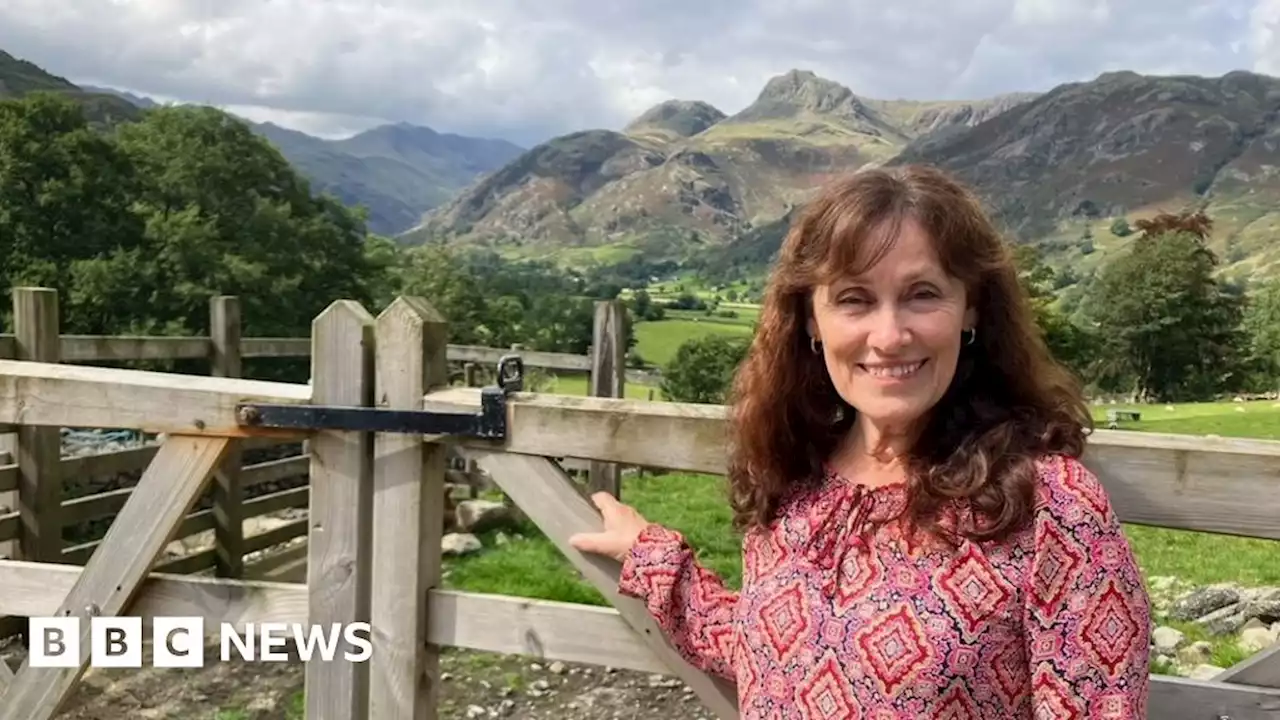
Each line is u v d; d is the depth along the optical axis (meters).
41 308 5.82
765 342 1.93
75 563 6.32
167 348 6.89
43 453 5.94
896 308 1.70
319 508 2.64
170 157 30.59
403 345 2.55
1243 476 2.03
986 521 1.60
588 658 2.53
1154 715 2.20
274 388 2.66
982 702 1.58
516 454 2.50
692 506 10.59
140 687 5.08
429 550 2.63
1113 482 2.12
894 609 1.63
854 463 1.86
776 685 1.74
